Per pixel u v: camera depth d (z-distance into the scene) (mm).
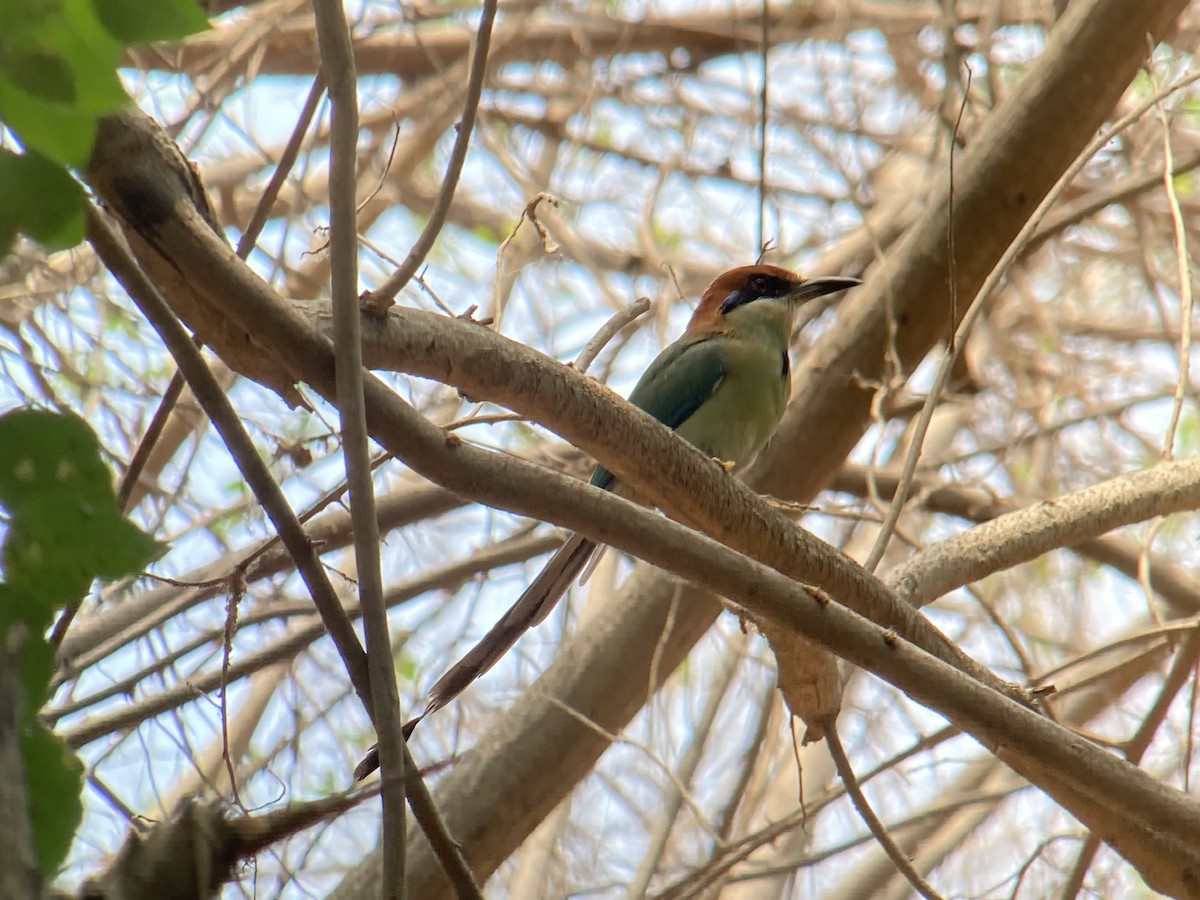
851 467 15617
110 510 3729
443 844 5570
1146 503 9906
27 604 3705
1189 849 8578
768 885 13234
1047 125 12484
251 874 5957
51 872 3760
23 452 3693
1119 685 14820
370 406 5777
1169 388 16719
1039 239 15750
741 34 17547
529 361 6719
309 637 11891
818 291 13070
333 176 5359
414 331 6375
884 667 6777
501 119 16641
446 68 17406
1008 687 8109
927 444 16297
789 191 17484
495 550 14258
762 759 13688
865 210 16297
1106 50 12336
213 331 6098
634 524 6301
